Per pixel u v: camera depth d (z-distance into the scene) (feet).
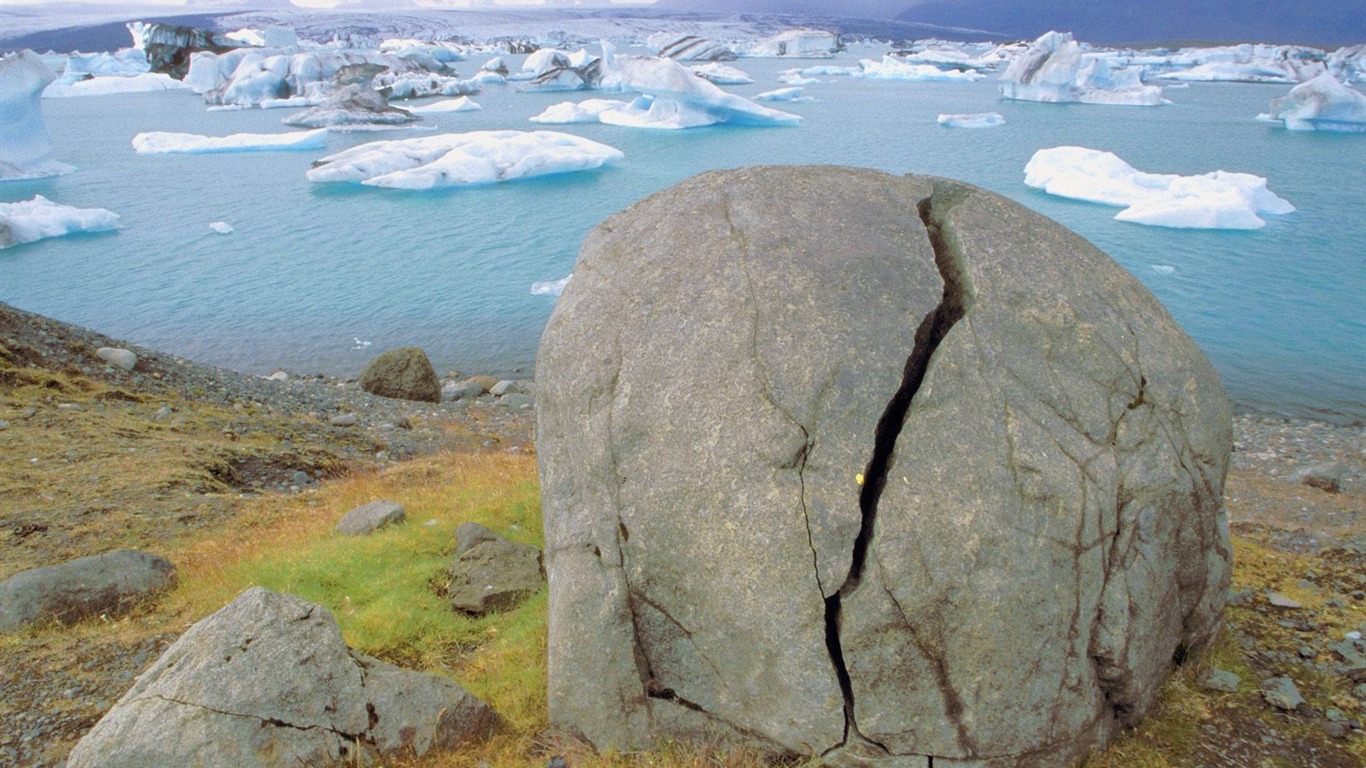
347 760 15.19
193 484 34.17
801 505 14.08
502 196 139.44
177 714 14.70
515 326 82.43
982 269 16.11
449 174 146.41
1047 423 14.73
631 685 15.71
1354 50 304.09
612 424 15.66
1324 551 25.22
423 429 52.06
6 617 22.04
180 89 319.06
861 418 14.47
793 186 17.76
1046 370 15.19
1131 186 122.21
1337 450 48.91
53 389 44.19
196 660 15.48
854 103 259.60
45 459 35.24
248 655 15.52
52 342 48.98
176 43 335.47
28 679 19.80
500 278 97.45
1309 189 130.82
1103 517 14.55
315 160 156.46
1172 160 156.04
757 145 179.32
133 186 148.87
